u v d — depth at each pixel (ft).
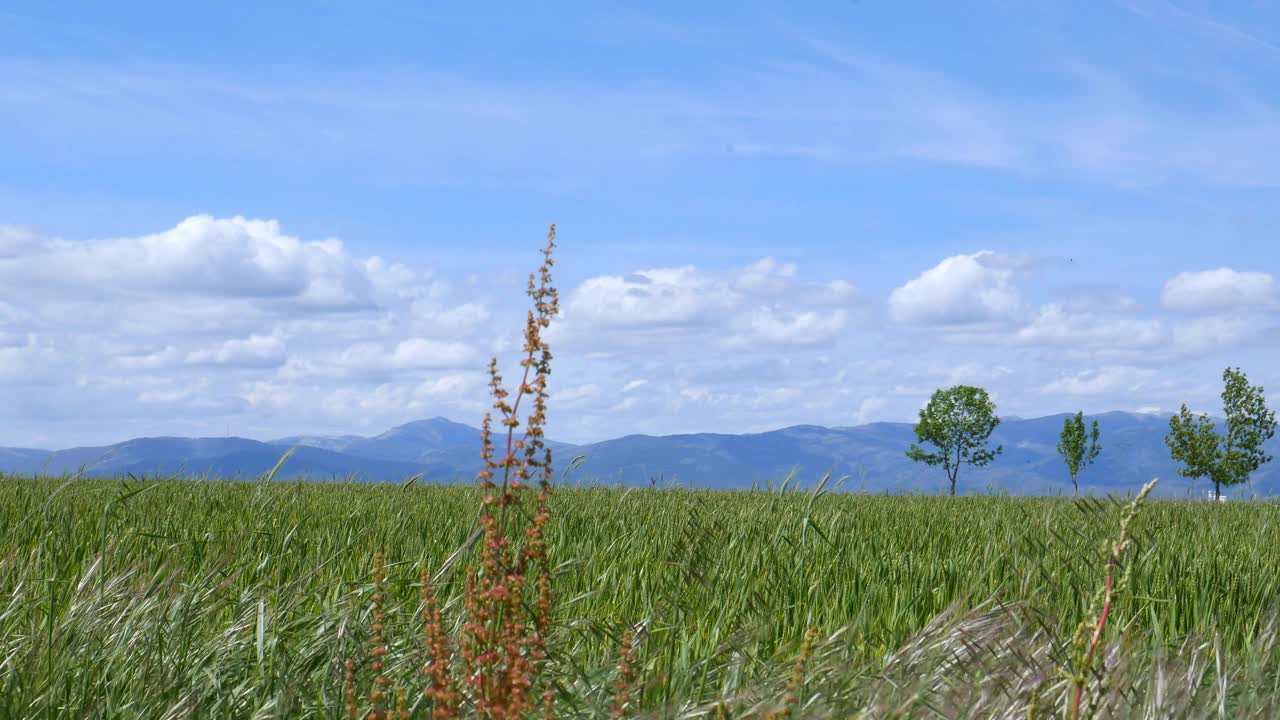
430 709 12.79
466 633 10.85
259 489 29.45
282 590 18.76
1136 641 17.03
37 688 13.78
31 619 16.79
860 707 13.33
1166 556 23.44
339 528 28.43
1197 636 17.37
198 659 15.10
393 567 21.81
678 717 12.77
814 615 19.01
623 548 25.46
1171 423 154.61
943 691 14.19
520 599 10.41
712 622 18.61
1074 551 23.32
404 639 15.92
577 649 16.37
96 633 15.62
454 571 19.90
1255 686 14.47
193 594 17.61
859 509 41.22
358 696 13.75
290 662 15.19
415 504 38.24
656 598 19.97
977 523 35.55
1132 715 13.34
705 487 64.03
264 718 13.21
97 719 13.07
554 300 10.33
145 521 27.27
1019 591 20.84
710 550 23.65
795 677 10.49
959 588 21.38
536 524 10.59
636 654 15.56
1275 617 18.71
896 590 20.63
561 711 13.15
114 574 19.15
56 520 26.11
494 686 10.46
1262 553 26.86
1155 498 60.34
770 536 26.55
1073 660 8.81
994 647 15.51
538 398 10.36
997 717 13.32
